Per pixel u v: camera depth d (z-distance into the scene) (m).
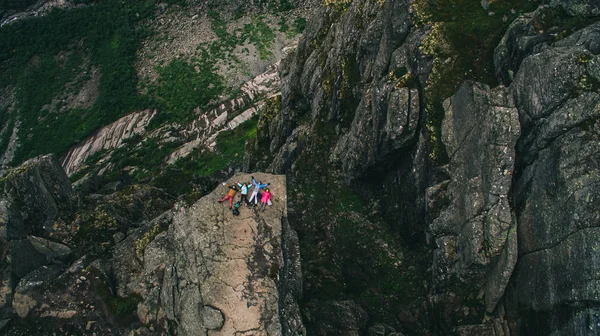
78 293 19.66
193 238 18.19
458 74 23.27
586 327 15.66
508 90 19.81
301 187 30.42
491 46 23.64
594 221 15.80
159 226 22.00
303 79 35.31
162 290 18.98
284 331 16.86
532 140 18.81
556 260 17.00
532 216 18.34
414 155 23.81
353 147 27.80
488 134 19.33
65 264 21.62
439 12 25.16
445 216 21.27
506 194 18.97
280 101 41.44
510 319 19.33
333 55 31.95
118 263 21.17
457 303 20.59
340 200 28.92
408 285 23.72
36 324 19.25
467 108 20.72
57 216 24.64
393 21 26.25
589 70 17.44
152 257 20.09
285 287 18.27
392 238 26.05
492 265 19.55
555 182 17.44
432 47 23.88
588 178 16.33
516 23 22.09
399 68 24.91
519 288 18.81
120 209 27.19
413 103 23.44
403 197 25.42
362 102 27.02
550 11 21.47
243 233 18.23
